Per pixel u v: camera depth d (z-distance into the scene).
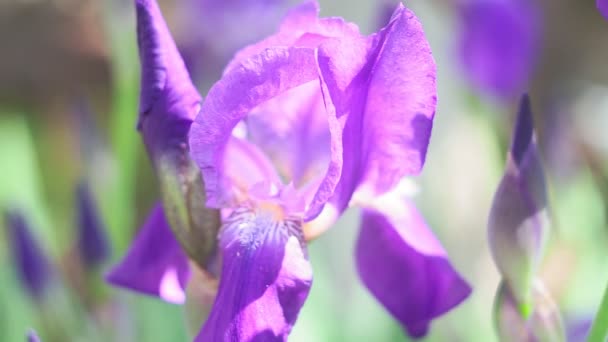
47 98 0.93
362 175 0.45
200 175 0.44
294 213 0.44
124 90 0.57
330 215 0.45
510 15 0.61
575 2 0.90
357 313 0.61
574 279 0.64
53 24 0.91
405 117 0.44
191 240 0.44
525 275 0.46
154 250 0.47
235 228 0.44
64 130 0.88
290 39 0.44
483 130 0.69
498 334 0.47
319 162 0.47
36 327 0.58
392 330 0.58
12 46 0.91
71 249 0.63
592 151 0.87
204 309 0.46
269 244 0.44
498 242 0.46
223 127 0.43
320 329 0.59
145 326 0.57
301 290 0.43
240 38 0.66
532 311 0.46
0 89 0.92
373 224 0.47
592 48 0.93
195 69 0.65
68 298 0.56
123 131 0.57
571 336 0.59
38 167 0.81
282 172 0.47
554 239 0.66
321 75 0.43
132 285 0.47
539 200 0.46
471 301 0.62
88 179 0.55
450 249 0.66
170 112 0.44
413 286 0.47
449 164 0.71
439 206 0.65
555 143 0.75
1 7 0.90
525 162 0.46
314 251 0.62
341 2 0.73
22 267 0.55
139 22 0.44
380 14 0.50
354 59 0.43
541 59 0.83
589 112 0.92
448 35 0.71
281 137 0.47
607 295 0.44
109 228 0.58
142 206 0.73
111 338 0.56
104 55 0.91
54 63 0.92
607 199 0.81
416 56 0.43
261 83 0.43
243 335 0.42
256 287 0.43
